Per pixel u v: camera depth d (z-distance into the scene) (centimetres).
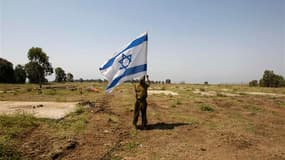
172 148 555
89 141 593
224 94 2230
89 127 736
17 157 459
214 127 782
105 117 920
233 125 816
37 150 508
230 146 577
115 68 746
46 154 489
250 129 759
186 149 549
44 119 833
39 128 700
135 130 726
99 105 1339
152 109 1191
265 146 586
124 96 2061
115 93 2550
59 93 2417
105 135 657
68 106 1258
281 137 675
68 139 589
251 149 559
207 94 2241
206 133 702
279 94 2344
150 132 707
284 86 4903
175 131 723
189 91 2748
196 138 646
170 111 1129
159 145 578
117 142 594
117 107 1269
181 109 1196
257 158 501
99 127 745
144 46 767
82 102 1393
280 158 504
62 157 482
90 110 1107
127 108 1213
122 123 838
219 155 513
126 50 757
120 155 503
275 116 1028
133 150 537
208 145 583
